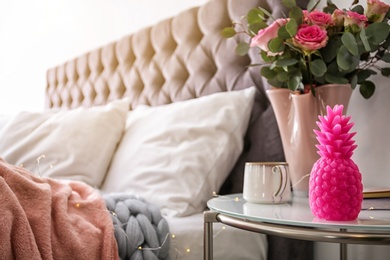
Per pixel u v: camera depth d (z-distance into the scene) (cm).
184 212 126
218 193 144
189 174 133
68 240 89
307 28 101
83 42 304
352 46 96
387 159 116
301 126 107
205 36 173
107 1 276
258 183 98
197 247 111
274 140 140
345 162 75
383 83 118
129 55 223
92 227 95
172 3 217
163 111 159
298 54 109
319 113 107
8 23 393
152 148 145
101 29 283
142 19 241
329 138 76
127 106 174
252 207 93
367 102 123
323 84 109
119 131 167
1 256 79
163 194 131
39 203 91
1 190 85
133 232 99
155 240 101
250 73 151
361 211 84
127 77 219
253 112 148
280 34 103
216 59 166
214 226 115
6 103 396
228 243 116
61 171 150
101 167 158
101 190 152
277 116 114
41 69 356
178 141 143
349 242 66
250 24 119
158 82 197
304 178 107
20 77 381
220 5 169
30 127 168
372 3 102
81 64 267
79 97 264
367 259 121
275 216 79
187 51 181
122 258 97
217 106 145
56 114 175
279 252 131
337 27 105
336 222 72
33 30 365
